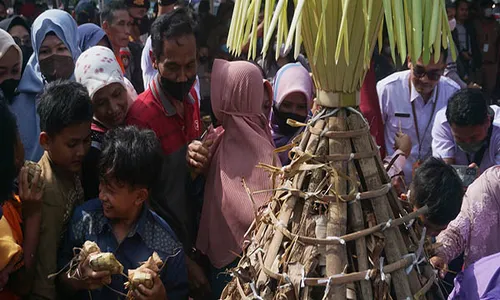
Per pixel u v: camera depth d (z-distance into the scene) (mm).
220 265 2525
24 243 2252
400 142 2951
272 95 2883
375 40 1654
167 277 2297
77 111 2297
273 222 1706
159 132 2623
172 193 2602
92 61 2658
